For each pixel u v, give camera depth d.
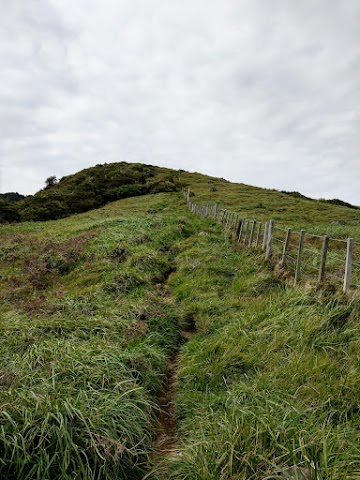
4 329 7.94
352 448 3.86
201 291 11.13
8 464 3.94
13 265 17.59
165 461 4.62
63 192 55.22
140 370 6.53
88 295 10.93
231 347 7.09
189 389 6.30
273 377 5.80
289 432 4.23
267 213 34.59
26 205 48.94
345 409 4.72
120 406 5.15
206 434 4.78
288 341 6.84
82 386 5.40
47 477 3.88
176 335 8.68
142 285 12.22
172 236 21.36
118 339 7.57
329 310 7.40
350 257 7.75
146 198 47.03
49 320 8.44
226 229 20.91
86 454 4.30
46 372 5.57
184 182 61.91
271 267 11.82
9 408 4.39
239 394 5.50
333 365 5.67
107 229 23.25
